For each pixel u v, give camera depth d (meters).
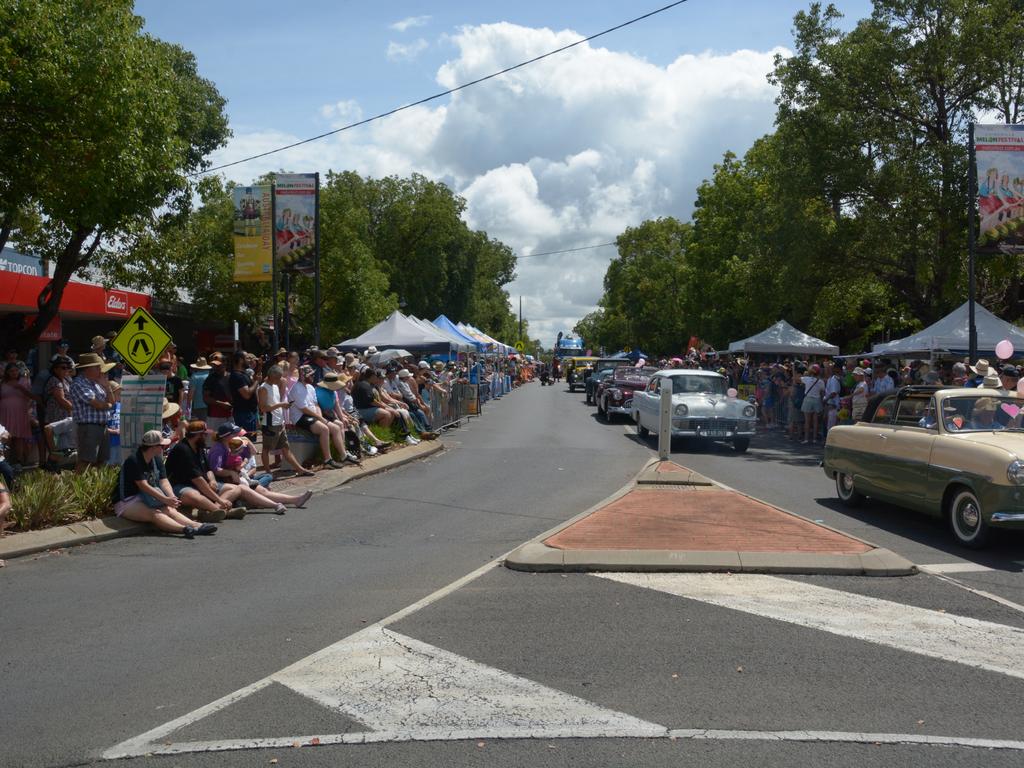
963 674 5.53
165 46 25.25
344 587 7.68
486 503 12.11
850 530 10.20
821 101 24.33
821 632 6.34
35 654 5.98
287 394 14.59
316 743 4.55
